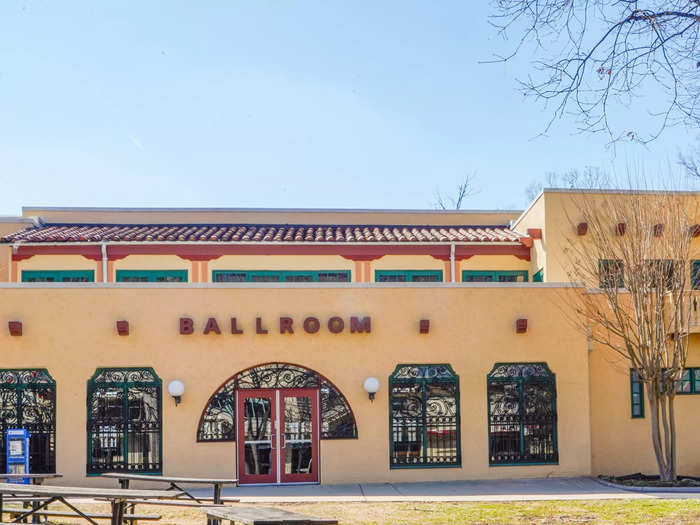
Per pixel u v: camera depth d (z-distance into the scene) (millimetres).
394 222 22516
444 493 14992
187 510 13320
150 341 16359
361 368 16688
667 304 16938
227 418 16406
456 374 16844
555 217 19203
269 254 19672
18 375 16094
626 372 17641
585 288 17234
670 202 17203
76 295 16312
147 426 16219
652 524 11422
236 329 16406
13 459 15172
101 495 9531
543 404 16969
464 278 20141
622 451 17469
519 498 14227
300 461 16469
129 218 22109
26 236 19656
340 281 19766
